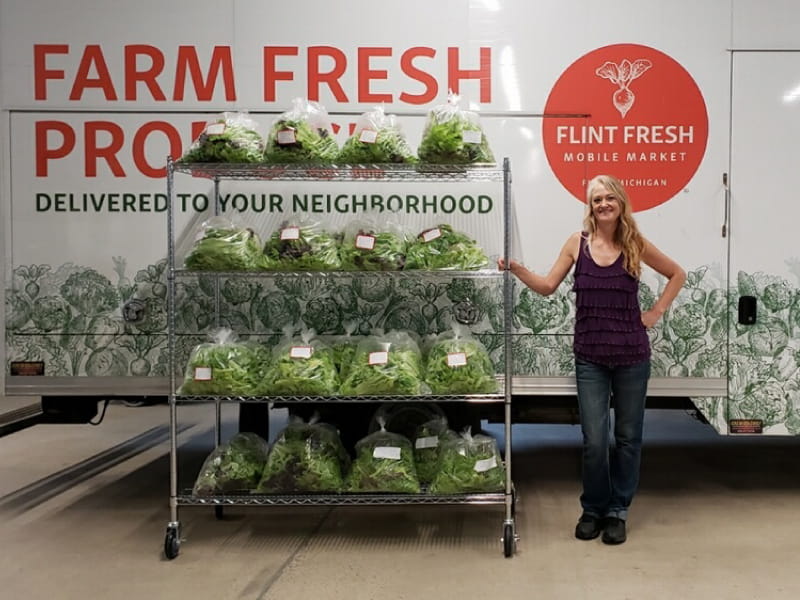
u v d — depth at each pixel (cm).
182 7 344
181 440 567
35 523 364
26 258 350
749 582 285
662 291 345
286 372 312
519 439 564
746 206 344
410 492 320
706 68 341
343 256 317
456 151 301
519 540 333
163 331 354
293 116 311
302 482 323
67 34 344
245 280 355
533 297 349
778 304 346
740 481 432
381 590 280
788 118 342
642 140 343
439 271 312
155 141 348
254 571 301
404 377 310
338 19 343
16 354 353
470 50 342
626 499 329
